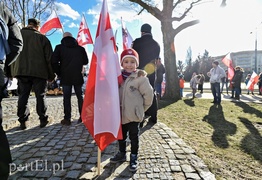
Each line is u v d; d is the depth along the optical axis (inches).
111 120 99.3
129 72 114.3
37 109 173.9
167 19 410.3
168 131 165.3
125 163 111.3
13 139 145.9
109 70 100.4
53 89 557.6
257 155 128.6
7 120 182.7
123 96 107.6
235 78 462.0
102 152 126.0
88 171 102.8
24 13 615.5
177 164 109.7
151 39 184.4
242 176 103.0
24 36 160.1
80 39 277.1
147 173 101.0
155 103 189.2
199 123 203.0
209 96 550.9
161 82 375.6
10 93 458.9
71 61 178.1
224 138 158.2
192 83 490.3
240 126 197.3
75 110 259.1
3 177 80.1
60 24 255.0
